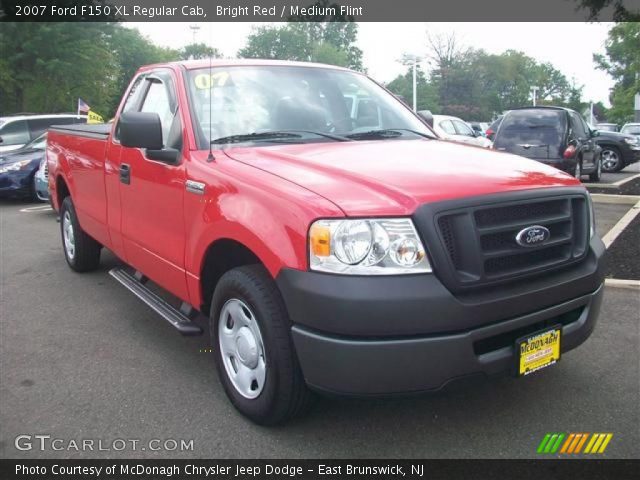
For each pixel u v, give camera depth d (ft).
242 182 10.64
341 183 9.82
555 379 12.52
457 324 8.91
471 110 248.11
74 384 12.63
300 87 14.53
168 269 13.24
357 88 15.47
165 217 13.05
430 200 9.15
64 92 89.81
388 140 13.46
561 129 40.98
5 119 47.01
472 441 10.36
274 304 9.85
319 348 9.06
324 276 8.93
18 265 22.57
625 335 14.75
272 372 9.89
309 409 10.40
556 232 10.52
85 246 20.27
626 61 142.72
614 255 22.13
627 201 35.42
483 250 9.44
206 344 14.79
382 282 8.75
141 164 14.01
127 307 17.53
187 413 11.38
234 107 13.43
